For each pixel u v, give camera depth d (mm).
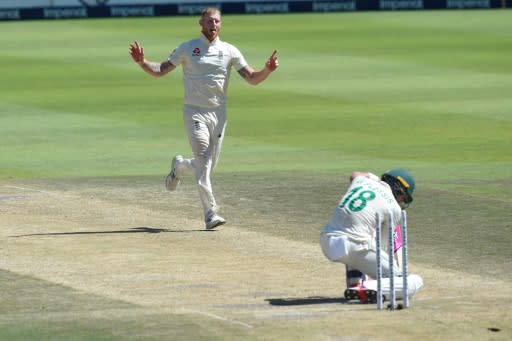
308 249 37375
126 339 25484
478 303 29406
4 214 43406
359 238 29625
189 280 32469
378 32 130250
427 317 27547
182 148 64375
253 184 51031
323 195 48031
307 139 67062
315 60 106375
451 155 61062
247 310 28500
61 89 90125
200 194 40844
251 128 71312
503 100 82000
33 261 35000
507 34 125688
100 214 43594
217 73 40938
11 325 26797
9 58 110625
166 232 40188
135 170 56594
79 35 130625
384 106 79750
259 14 155250
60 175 54875
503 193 48875
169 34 130000
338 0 156250
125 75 98250
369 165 57844
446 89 87875
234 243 38312
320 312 28156
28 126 72688
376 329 26312
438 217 43250
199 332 26062
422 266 34938
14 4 152250
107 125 72938
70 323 26984
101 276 32906
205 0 155625
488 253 36938
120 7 153625
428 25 136375
